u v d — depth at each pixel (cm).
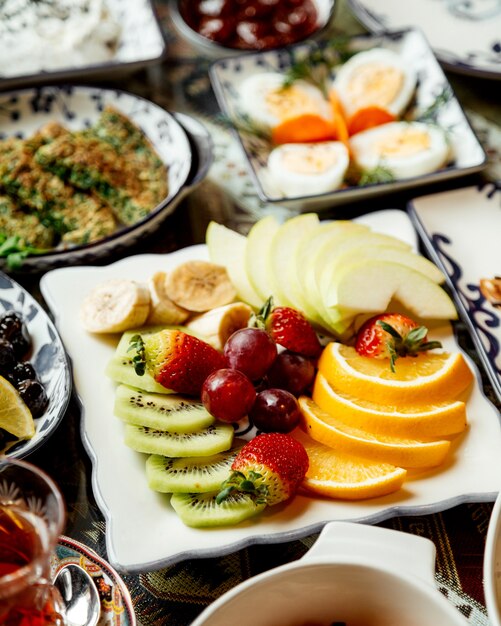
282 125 73
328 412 58
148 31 80
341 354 59
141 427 56
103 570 52
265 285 62
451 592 54
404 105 75
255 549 55
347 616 49
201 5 83
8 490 50
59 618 51
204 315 61
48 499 49
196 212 71
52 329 61
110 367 58
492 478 55
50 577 52
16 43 79
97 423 58
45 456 59
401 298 62
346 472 55
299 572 48
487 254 66
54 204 69
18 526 50
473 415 58
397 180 69
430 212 68
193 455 55
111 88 80
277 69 77
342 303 60
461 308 63
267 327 59
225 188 72
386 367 59
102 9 81
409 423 56
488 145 75
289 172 70
